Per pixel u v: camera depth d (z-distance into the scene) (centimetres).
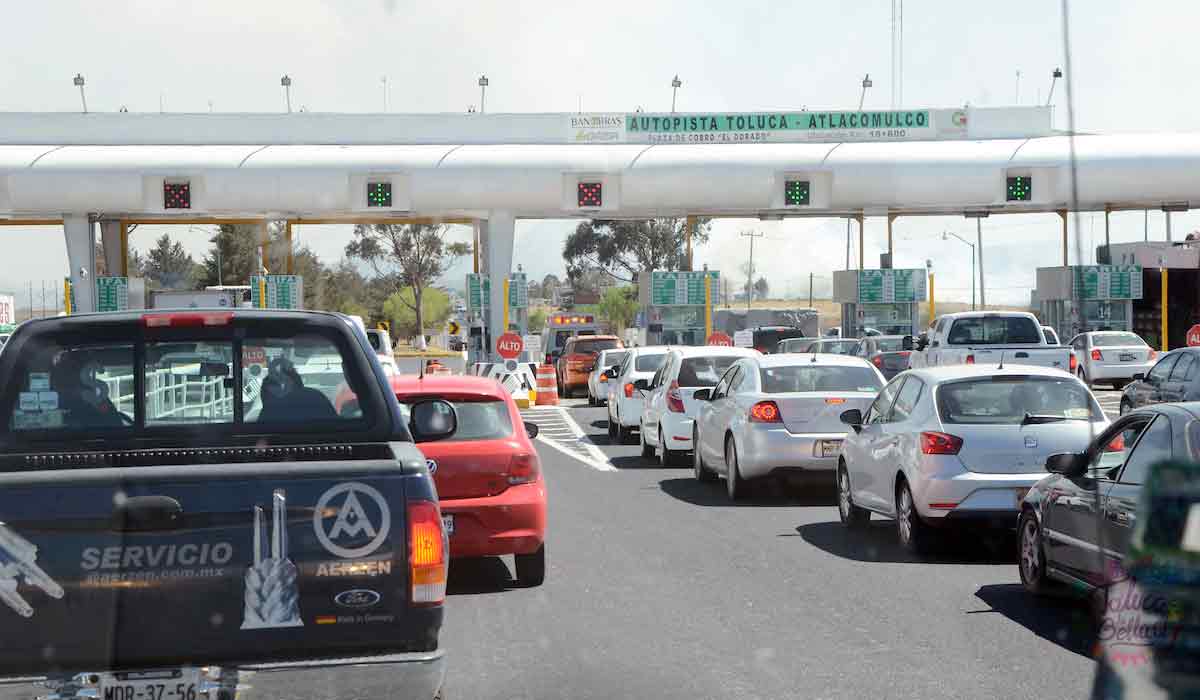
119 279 4888
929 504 1296
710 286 5172
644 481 2119
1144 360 4316
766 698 799
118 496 538
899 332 5369
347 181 4766
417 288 10806
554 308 16700
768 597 1120
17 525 532
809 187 4888
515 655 917
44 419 663
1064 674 846
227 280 11325
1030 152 4872
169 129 4903
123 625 538
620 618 1040
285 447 638
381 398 677
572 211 4938
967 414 1318
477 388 1182
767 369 1864
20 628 534
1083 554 971
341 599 551
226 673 538
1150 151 4847
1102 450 1004
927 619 1023
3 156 4722
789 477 1781
